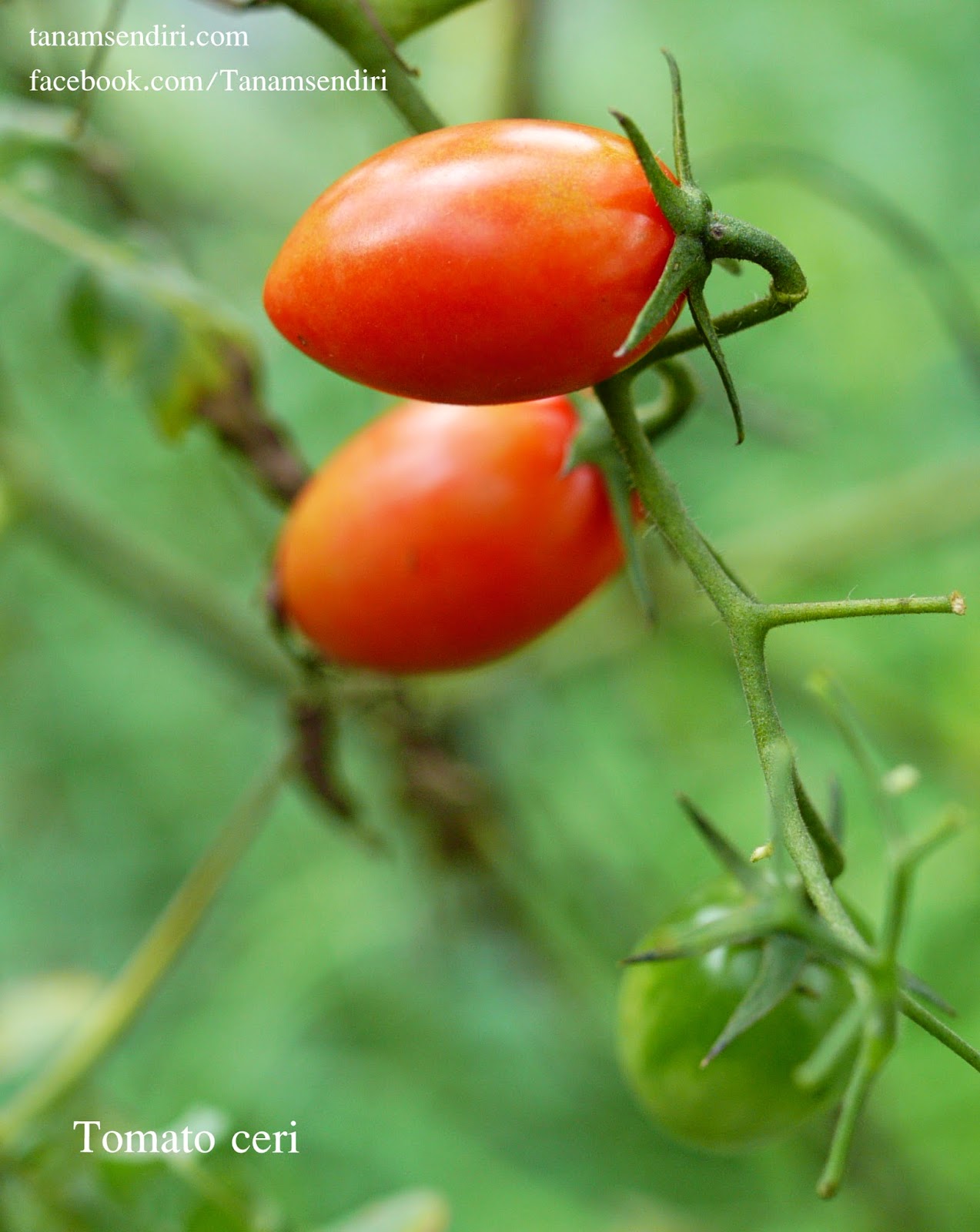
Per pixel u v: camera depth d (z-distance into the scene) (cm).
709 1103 32
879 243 62
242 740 72
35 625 69
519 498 32
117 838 70
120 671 71
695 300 27
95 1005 46
